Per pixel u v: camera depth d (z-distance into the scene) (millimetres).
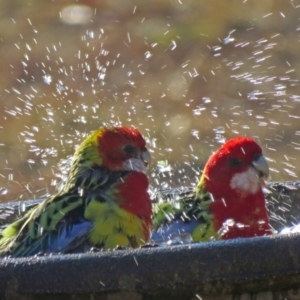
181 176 12281
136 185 6840
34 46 17797
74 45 17828
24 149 13531
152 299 4586
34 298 4578
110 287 4543
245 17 19047
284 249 4633
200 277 4559
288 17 18969
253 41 17984
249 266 4590
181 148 13617
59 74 16422
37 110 14711
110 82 16109
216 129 14336
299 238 4680
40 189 12516
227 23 18906
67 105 14859
